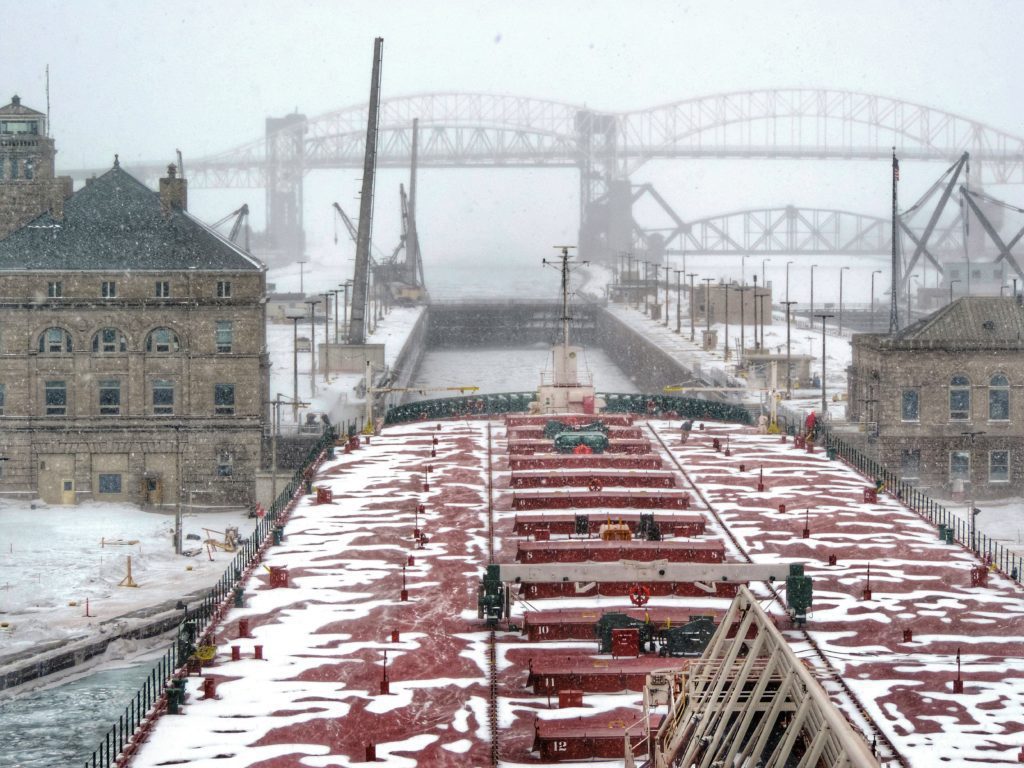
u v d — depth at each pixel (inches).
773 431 6171.3
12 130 6697.8
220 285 6402.6
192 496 6432.1
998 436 6299.2
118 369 6412.4
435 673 3142.2
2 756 3385.8
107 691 3858.3
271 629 3452.3
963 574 3907.5
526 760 2684.5
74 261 6397.6
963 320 6387.8
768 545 4185.5
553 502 4589.1
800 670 2085.4
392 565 4003.4
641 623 3233.3
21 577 4830.2
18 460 6412.4
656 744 2380.7
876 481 4995.1
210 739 2758.4
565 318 6574.8
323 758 2669.8
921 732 2795.3
